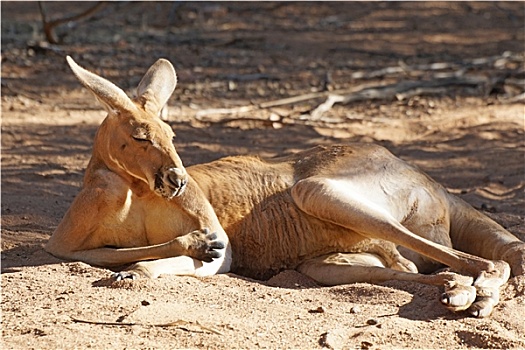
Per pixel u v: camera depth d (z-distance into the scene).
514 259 10.94
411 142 20.92
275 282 11.18
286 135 21.77
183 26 40.94
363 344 8.88
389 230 10.83
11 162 18.69
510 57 31.59
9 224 13.79
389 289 10.21
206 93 27.44
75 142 20.84
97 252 11.29
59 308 9.64
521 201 15.55
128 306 9.62
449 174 17.88
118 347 8.65
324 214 11.26
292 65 33.00
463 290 9.59
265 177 11.93
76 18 33.69
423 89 27.08
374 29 42.56
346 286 10.42
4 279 10.60
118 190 11.06
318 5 48.66
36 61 31.28
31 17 40.44
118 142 10.85
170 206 11.23
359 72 31.38
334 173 11.78
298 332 9.14
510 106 24.64
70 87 27.72
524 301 9.95
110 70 30.45
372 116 24.09
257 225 11.68
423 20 45.16
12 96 26.06
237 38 37.78
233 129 22.45
